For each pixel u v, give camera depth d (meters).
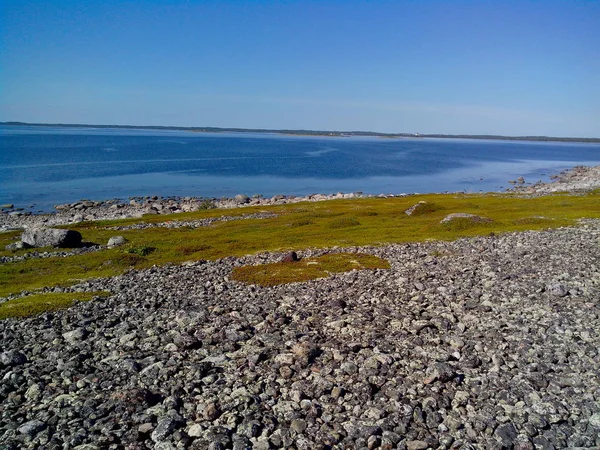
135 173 155.62
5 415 12.80
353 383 13.84
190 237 49.59
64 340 18.73
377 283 25.62
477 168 198.12
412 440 11.03
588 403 12.32
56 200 105.06
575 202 69.31
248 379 14.36
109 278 31.45
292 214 67.88
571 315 18.73
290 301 22.97
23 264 37.56
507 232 42.25
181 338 17.50
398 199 88.56
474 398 12.88
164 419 11.91
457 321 19.05
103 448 11.01
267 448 10.82
